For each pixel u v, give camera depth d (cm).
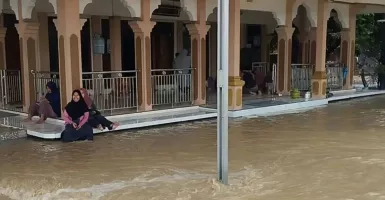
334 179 519
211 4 1061
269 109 1065
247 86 1345
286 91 1280
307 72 1348
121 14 1160
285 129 838
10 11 1075
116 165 588
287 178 524
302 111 1085
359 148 674
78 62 805
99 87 934
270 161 604
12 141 738
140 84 930
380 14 1933
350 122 918
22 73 934
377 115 1016
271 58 1736
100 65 1197
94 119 780
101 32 1192
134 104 955
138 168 573
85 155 643
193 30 1038
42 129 771
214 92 1298
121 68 1214
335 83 1429
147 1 918
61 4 786
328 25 1850
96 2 1095
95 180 521
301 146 692
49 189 487
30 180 522
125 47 1246
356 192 472
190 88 1047
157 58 1317
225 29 484
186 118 919
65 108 746
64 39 790
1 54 1059
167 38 1338
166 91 1015
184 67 1148
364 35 1916
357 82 1844
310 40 1455
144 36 920
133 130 833
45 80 910
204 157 628
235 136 775
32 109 862
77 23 798
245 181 512
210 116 962
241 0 1094
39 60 1106
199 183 504
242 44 1558
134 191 477
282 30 1245
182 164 591
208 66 1444
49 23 1140
